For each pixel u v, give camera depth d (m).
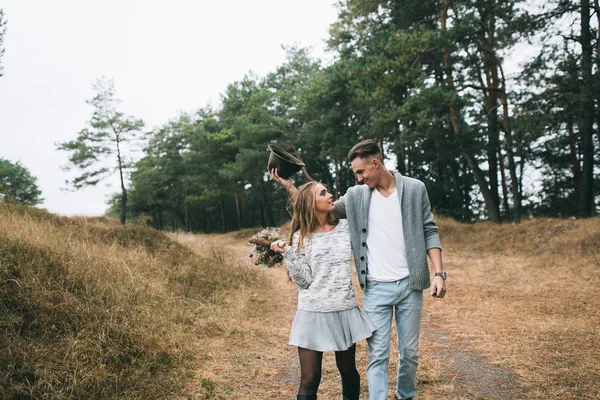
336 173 26.73
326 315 2.60
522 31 15.48
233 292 6.99
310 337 2.57
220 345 4.51
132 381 3.38
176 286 6.16
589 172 16.66
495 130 19.08
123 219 32.03
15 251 4.43
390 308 2.97
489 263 10.82
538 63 15.54
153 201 40.81
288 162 3.22
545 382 3.44
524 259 11.05
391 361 4.16
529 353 4.13
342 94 22.20
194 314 5.36
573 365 3.78
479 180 18.25
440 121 16.20
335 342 2.57
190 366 3.87
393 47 16.67
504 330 4.99
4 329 3.38
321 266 2.64
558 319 5.43
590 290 7.01
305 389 2.56
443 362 4.04
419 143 17.73
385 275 2.92
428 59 18.05
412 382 3.01
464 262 11.26
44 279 4.22
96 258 5.46
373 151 2.92
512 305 6.29
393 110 16.61
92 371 3.25
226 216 47.88
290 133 29.39
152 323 4.47
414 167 23.25
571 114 14.63
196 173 35.47
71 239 6.23
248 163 29.36
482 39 16.44
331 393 3.41
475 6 17.06
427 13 19.28
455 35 16.06
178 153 42.72
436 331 5.12
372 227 2.97
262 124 29.41
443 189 23.02
